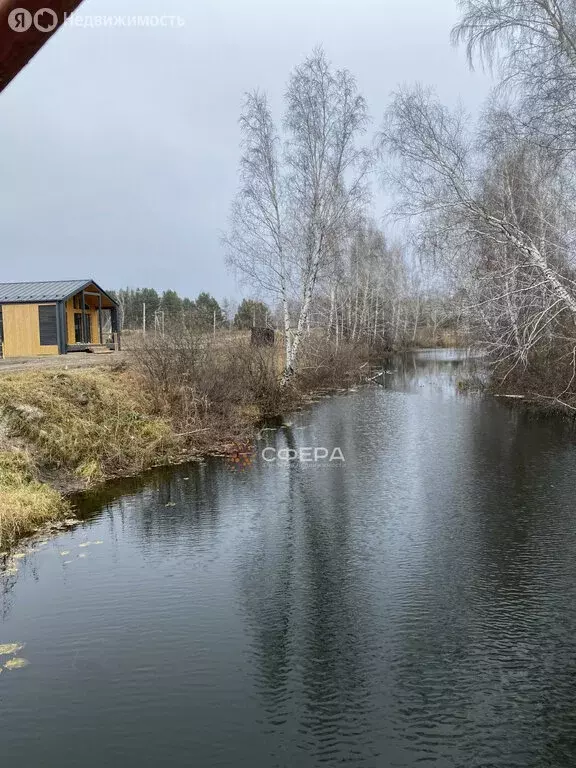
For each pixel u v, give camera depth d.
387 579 5.62
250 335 17.27
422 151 13.27
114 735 3.54
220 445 11.62
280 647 4.48
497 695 3.90
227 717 3.70
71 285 19.97
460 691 3.94
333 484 8.89
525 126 12.09
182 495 8.42
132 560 6.11
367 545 6.47
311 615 4.96
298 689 3.98
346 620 4.87
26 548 6.45
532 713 3.72
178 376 12.55
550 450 10.85
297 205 18.36
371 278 40.59
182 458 10.63
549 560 5.98
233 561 6.08
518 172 14.05
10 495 7.29
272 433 13.06
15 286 20.17
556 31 11.47
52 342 18.47
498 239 13.67
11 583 5.60
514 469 9.53
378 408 16.86
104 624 4.82
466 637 4.59
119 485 8.94
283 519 7.35
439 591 5.36
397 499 8.09
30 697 3.89
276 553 6.28
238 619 4.91
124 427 10.55
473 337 23.05
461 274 19.67
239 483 9.01
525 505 7.70
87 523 7.27
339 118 18.16
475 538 6.60
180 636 4.64
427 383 23.75
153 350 12.62
